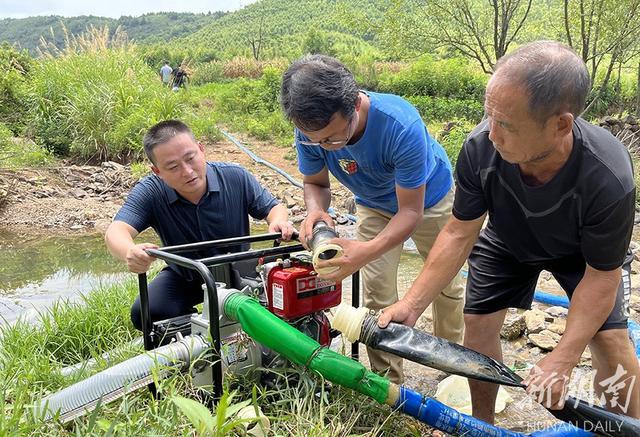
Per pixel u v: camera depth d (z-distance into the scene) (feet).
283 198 27.04
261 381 8.02
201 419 5.91
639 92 45.91
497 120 5.41
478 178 6.76
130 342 10.32
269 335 7.13
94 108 33.63
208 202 9.70
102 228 24.39
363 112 7.90
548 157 5.90
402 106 8.13
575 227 6.36
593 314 6.21
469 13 38.47
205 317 7.68
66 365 10.63
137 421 6.62
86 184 29.58
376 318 7.01
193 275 9.81
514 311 12.85
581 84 5.25
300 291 7.59
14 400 7.86
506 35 39.68
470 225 7.12
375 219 9.75
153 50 152.05
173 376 7.14
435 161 9.31
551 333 11.92
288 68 7.13
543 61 5.17
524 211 6.64
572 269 7.18
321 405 7.14
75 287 17.20
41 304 15.62
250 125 45.29
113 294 13.09
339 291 8.10
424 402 7.01
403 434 7.66
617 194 5.81
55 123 34.45
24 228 24.30
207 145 38.83
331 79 6.84
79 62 38.01
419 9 39.78
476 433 6.97
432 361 6.64
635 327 10.78
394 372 9.36
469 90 62.08
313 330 8.09
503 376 6.58
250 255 8.16
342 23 42.22
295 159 35.09
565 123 5.35
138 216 9.46
